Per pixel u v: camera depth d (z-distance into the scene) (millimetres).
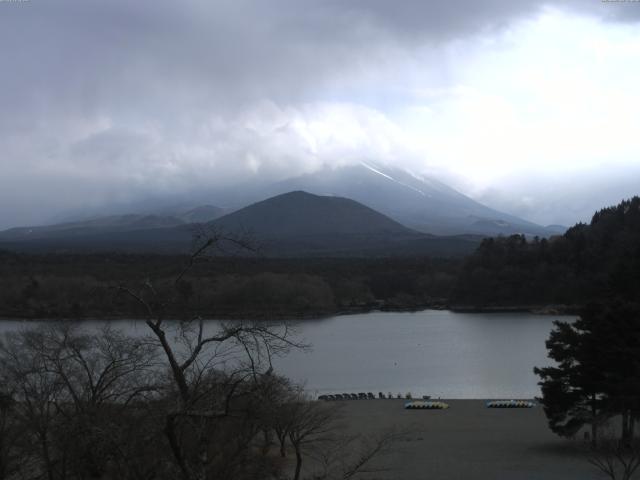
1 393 30312
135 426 17734
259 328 17297
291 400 51656
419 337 121500
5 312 106250
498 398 69375
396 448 44969
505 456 43094
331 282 182875
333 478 33781
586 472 38594
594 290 148750
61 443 20156
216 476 18266
